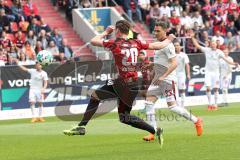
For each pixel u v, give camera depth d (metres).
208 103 35.00
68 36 44.72
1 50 37.97
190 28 44.62
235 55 40.22
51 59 26.59
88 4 46.19
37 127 27.27
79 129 18.97
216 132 22.50
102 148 19.70
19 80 35.59
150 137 20.67
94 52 42.94
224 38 45.84
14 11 41.56
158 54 21.05
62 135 23.77
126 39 18.45
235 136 21.00
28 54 38.97
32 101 32.03
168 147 19.16
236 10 47.44
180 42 42.84
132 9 46.44
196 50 42.62
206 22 45.97
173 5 46.16
